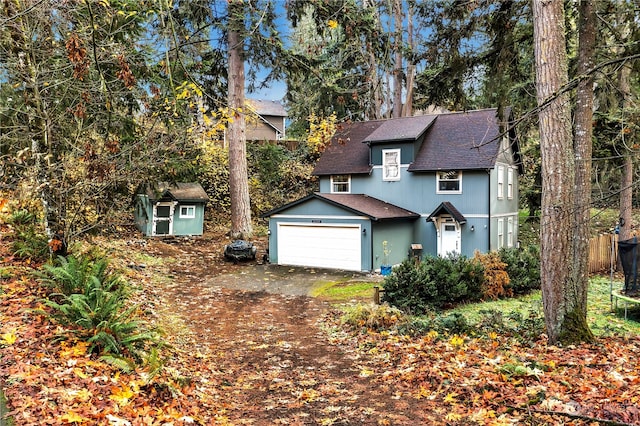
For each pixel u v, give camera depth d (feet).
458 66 32.17
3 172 26.58
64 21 23.50
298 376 21.79
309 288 46.73
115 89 26.21
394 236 61.87
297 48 57.11
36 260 27.37
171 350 23.29
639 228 73.00
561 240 24.20
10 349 16.08
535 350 22.98
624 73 38.17
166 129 28.32
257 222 85.81
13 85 24.80
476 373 19.31
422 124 69.10
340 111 85.20
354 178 72.02
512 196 71.97
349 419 16.44
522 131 34.63
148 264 50.11
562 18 24.06
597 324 32.53
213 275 51.90
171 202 69.97
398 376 20.99
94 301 20.54
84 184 25.90
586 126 30.32
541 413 15.01
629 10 26.96
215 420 16.11
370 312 31.86
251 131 122.52
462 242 62.39
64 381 14.69
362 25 36.99
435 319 30.17
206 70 57.82
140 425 13.46
